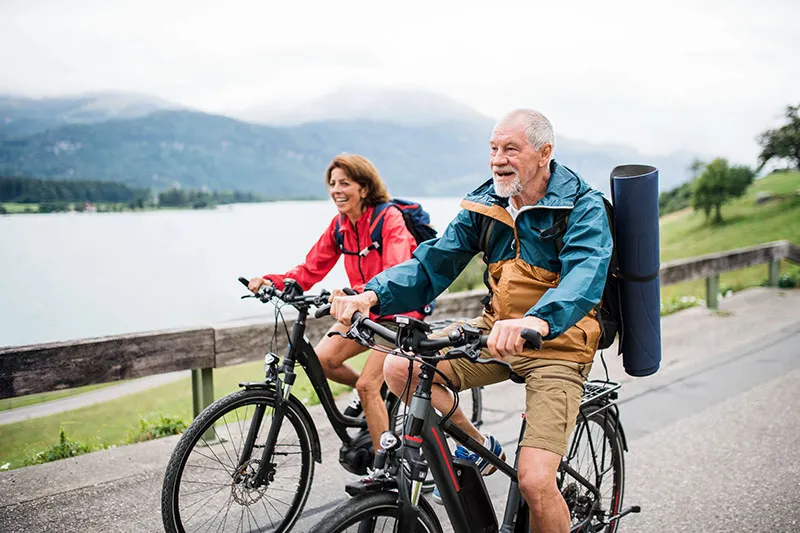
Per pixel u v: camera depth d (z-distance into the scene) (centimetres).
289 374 305
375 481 209
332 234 367
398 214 347
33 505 358
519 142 250
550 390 242
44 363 394
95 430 534
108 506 358
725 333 793
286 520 322
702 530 337
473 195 270
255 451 303
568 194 247
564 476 278
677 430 482
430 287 274
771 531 334
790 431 474
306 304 310
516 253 260
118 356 420
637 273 258
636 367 267
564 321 215
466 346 197
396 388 272
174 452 279
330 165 347
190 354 449
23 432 572
